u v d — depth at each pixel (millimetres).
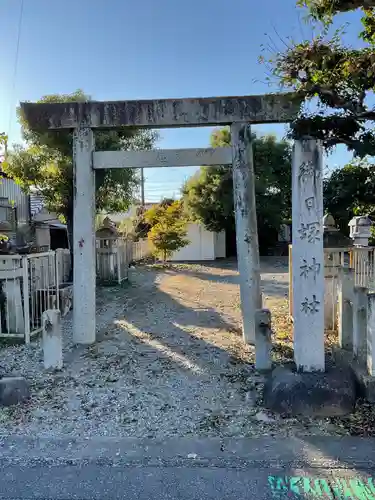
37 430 3604
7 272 6395
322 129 4105
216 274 14758
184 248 20438
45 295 7465
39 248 8211
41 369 5133
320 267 4062
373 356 3930
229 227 20672
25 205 14680
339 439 3324
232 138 5992
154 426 3664
